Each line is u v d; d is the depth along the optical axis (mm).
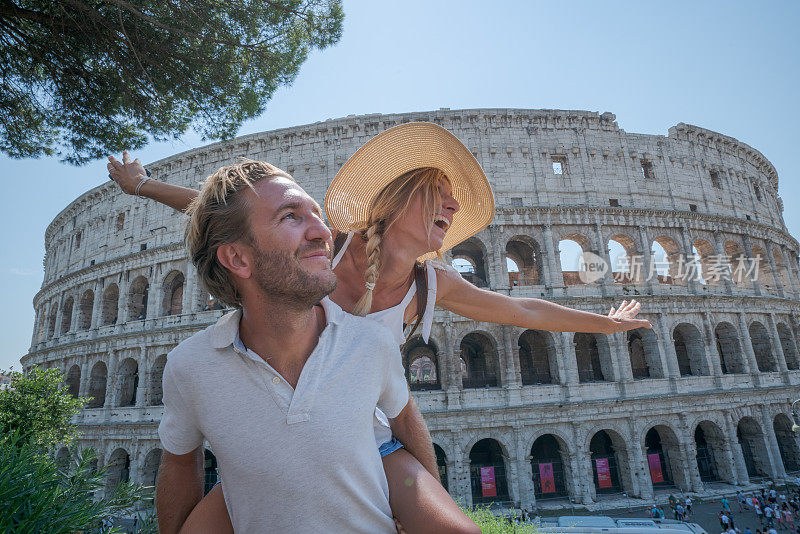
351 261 3754
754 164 62656
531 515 38281
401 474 2471
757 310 50344
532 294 45125
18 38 15047
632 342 53844
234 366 2188
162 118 17531
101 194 60406
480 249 52781
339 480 2033
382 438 2758
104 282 54719
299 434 2023
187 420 2348
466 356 57062
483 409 40500
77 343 52062
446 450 39969
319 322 2508
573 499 40406
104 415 47156
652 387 43812
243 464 2041
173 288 56281
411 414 2803
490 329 43469
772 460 45438
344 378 2227
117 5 14023
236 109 18094
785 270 58062
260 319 2230
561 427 41688
